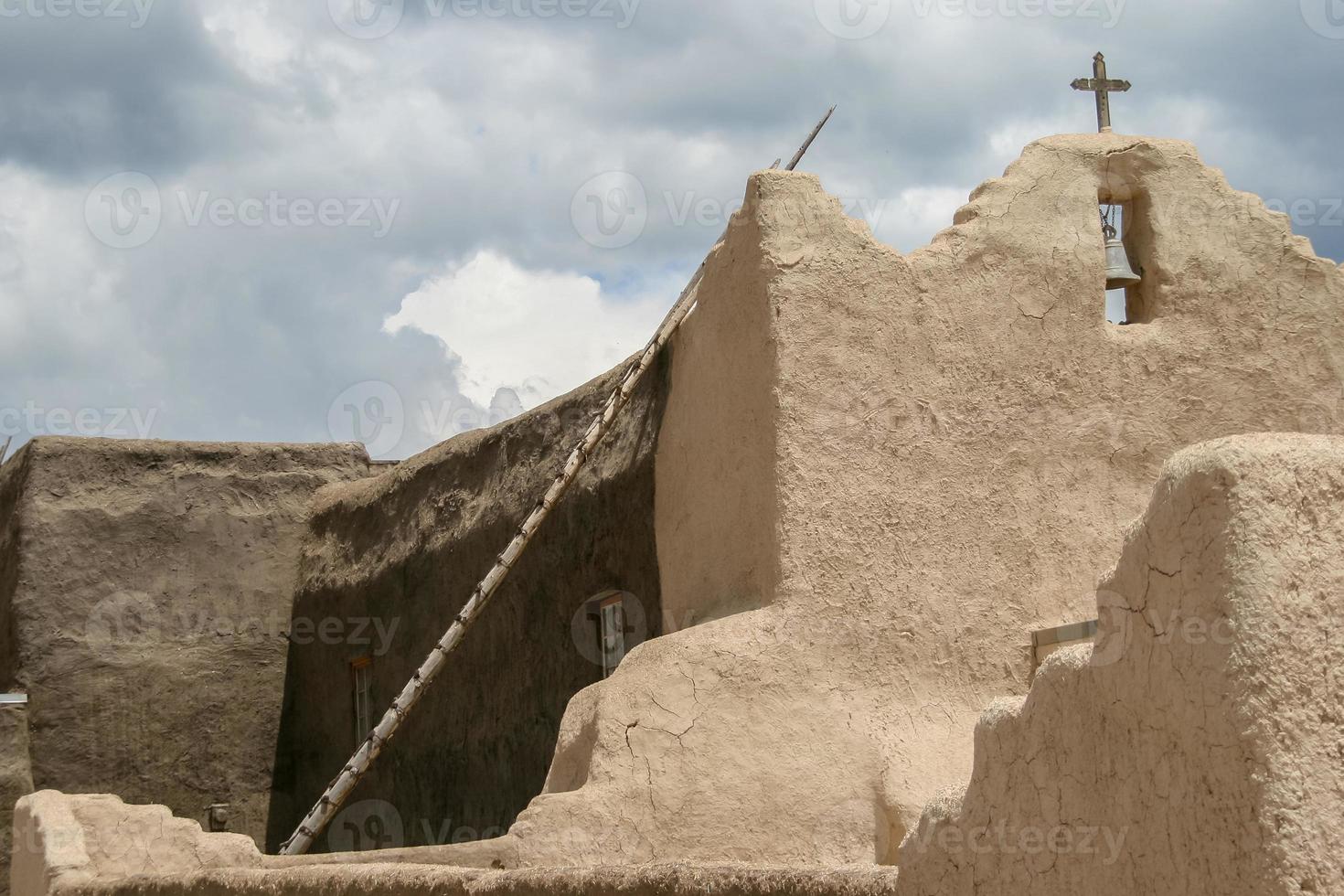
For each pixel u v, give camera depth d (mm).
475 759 12148
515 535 11609
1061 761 3660
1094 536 8766
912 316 8711
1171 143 9453
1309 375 9328
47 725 14586
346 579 14781
